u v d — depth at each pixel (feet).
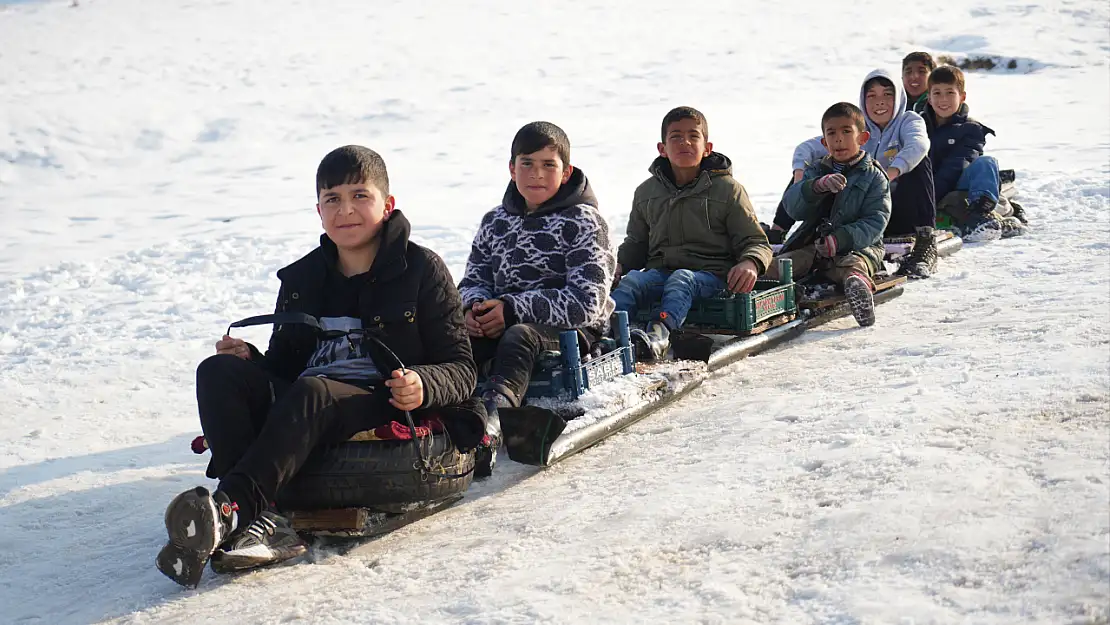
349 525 16.93
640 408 22.24
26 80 126.31
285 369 18.62
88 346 34.04
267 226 57.31
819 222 31.94
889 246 36.47
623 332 23.34
